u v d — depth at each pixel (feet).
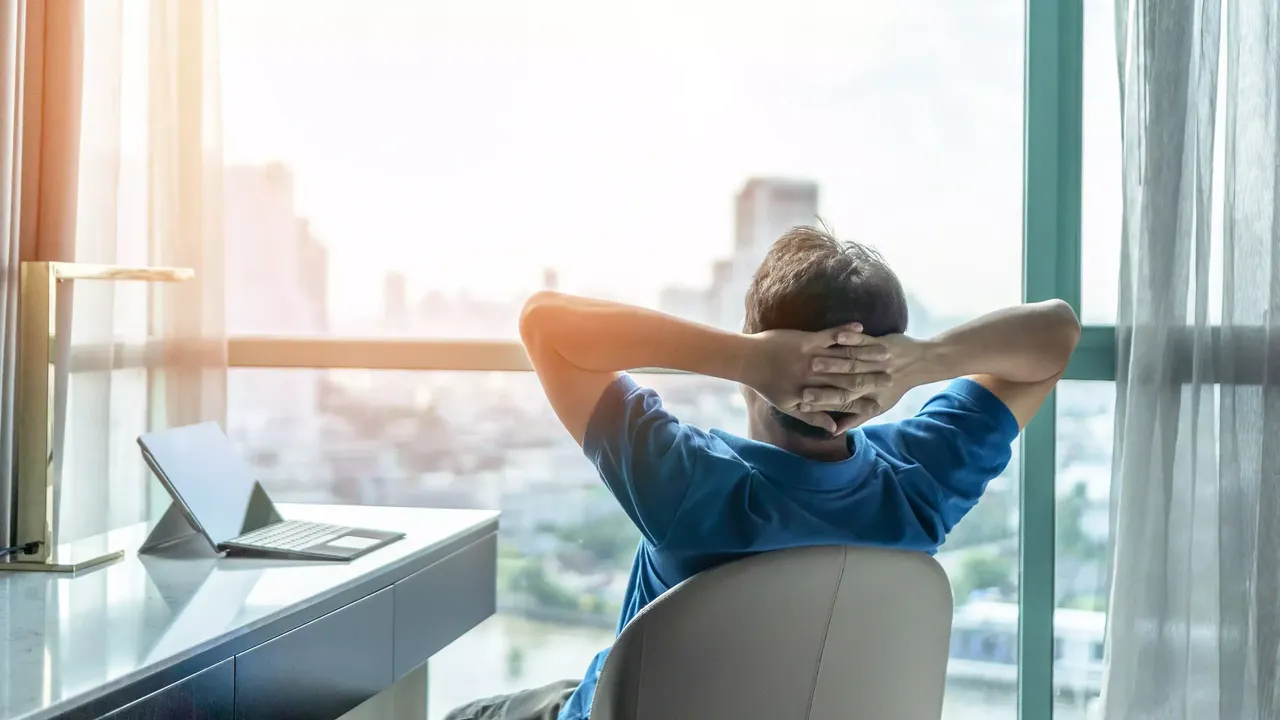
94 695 3.23
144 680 3.42
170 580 4.58
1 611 4.07
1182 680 5.58
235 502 5.39
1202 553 5.64
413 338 7.05
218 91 6.50
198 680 3.66
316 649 4.36
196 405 6.51
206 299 6.51
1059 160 6.35
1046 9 6.32
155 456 5.03
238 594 4.33
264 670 4.02
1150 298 5.56
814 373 3.57
